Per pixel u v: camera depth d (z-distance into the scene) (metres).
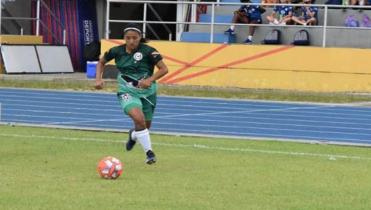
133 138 26.86
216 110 47.78
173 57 65.12
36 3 76.06
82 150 29.14
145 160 26.97
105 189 21.00
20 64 69.62
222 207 19.00
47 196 19.75
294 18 64.12
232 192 21.06
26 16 76.44
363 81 60.97
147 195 20.28
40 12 76.25
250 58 63.19
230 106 50.44
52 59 72.50
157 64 25.72
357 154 30.52
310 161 27.89
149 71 26.06
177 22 64.81
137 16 77.12
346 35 63.06
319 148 32.19
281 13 64.75
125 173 23.97
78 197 19.73
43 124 38.38
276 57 62.62
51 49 72.81
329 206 19.50
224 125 40.47
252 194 20.84
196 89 61.50
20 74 68.81
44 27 76.25
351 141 35.62
